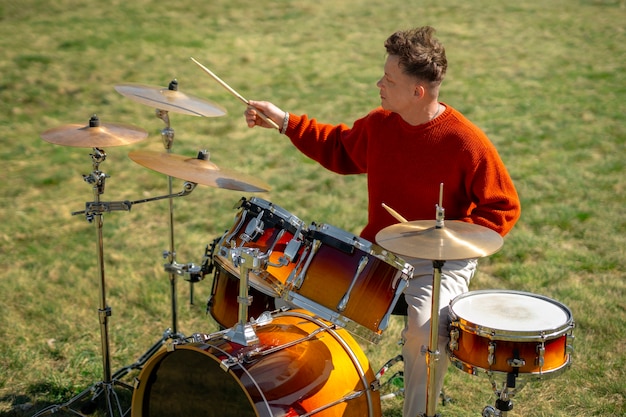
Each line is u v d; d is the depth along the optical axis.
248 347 2.96
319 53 14.07
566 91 11.48
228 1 17.81
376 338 3.07
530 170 7.93
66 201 7.06
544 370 2.93
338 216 6.71
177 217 6.64
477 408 3.89
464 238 2.90
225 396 2.99
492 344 2.90
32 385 4.07
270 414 2.74
